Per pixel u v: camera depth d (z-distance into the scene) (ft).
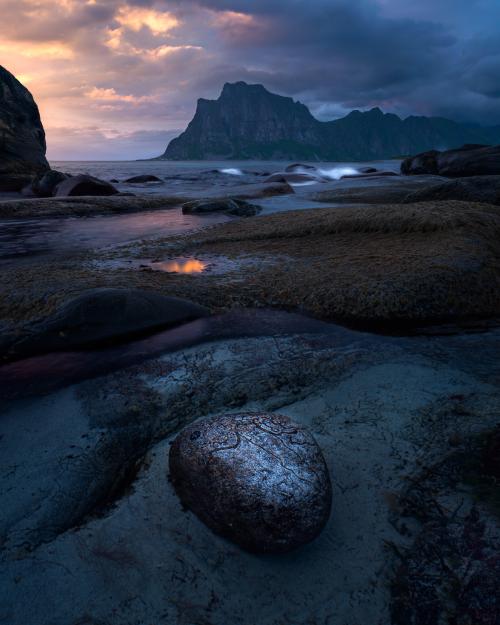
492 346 10.18
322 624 4.29
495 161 54.19
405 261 14.14
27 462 6.54
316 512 5.07
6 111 58.85
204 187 58.18
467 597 4.31
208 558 5.01
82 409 7.86
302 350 10.12
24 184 54.54
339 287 12.95
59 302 11.85
